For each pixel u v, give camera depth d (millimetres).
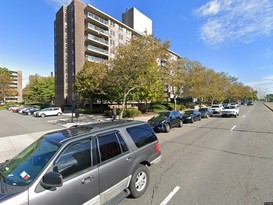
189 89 35438
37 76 74000
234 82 70438
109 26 50969
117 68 16156
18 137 11562
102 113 31094
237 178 4766
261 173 5062
